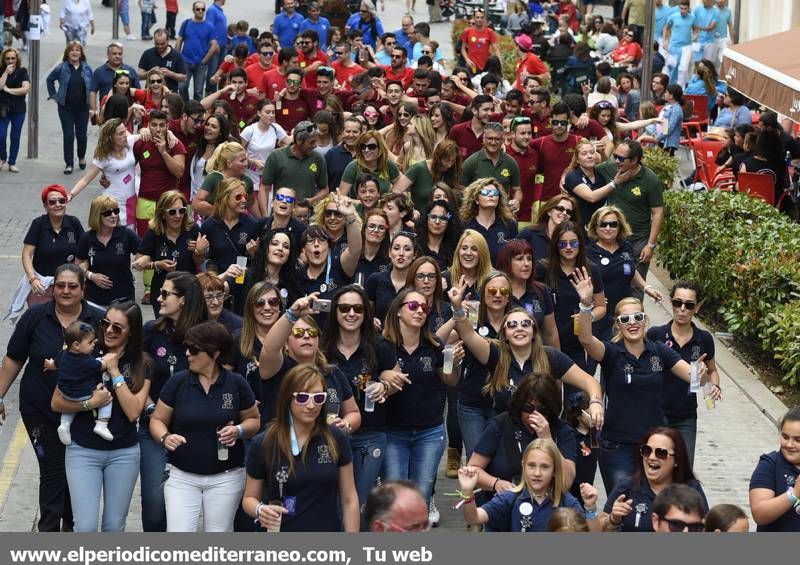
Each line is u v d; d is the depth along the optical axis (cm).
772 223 4366
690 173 6331
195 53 7538
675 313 2925
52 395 2659
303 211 3819
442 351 2702
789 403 3712
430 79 5350
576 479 2669
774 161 5278
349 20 8425
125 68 6047
